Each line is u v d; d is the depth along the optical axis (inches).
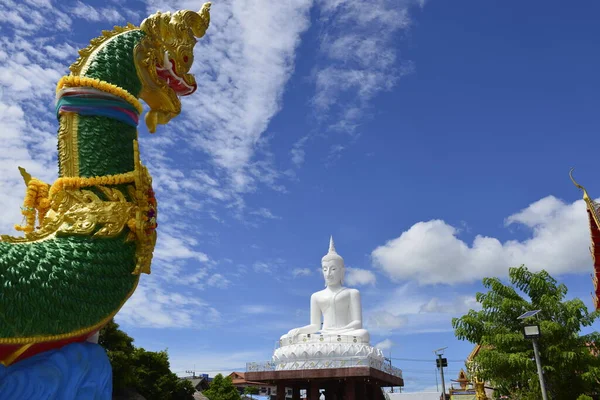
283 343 1050.1
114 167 297.4
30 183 302.2
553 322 847.1
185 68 351.6
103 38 328.2
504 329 903.1
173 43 344.2
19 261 241.0
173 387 1503.4
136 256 285.9
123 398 1322.6
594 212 669.9
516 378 862.5
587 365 825.5
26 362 248.5
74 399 253.0
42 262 247.8
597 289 746.2
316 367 932.0
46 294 241.8
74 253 260.8
